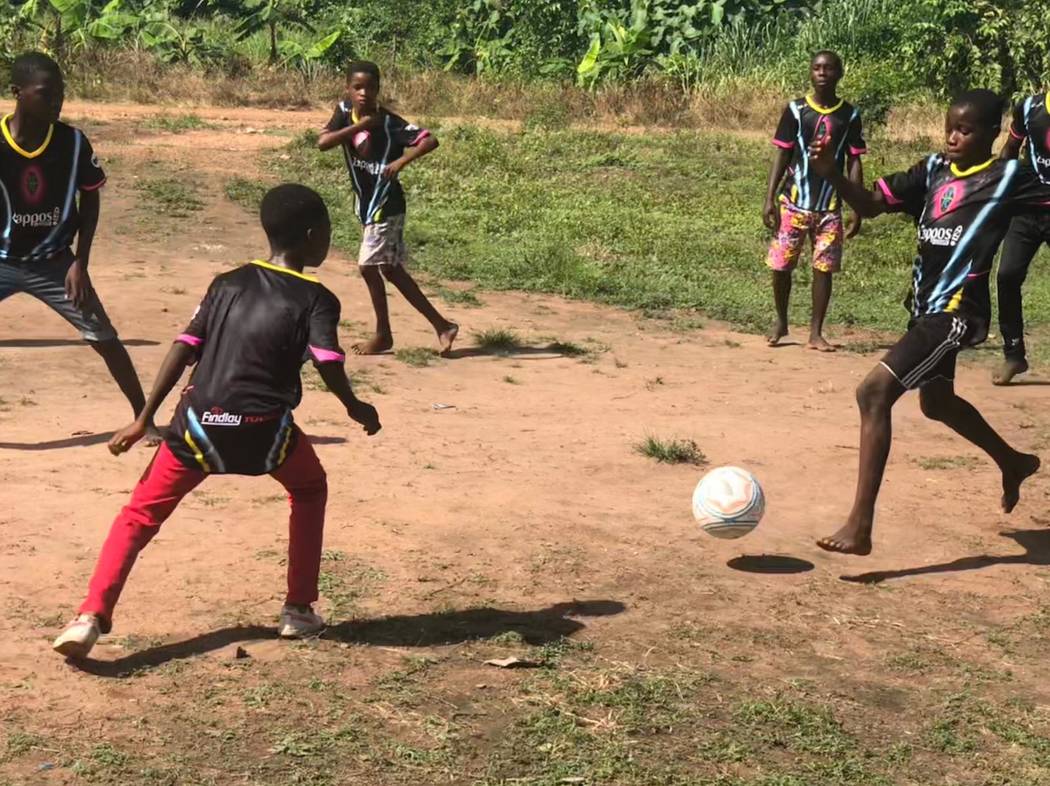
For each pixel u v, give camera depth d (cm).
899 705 462
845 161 1071
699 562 591
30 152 684
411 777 396
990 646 516
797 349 1098
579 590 551
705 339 1130
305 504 484
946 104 2398
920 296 587
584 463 734
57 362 917
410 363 982
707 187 1873
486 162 1966
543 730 428
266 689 446
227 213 1565
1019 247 961
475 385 926
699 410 873
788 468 743
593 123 2516
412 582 549
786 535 637
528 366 994
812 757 422
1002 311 981
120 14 2906
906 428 845
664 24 2956
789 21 2995
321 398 855
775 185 1085
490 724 432
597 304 1266
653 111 2545
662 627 517
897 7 2847
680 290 1320
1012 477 641
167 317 1083
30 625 489
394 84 2727
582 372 980
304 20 3431
